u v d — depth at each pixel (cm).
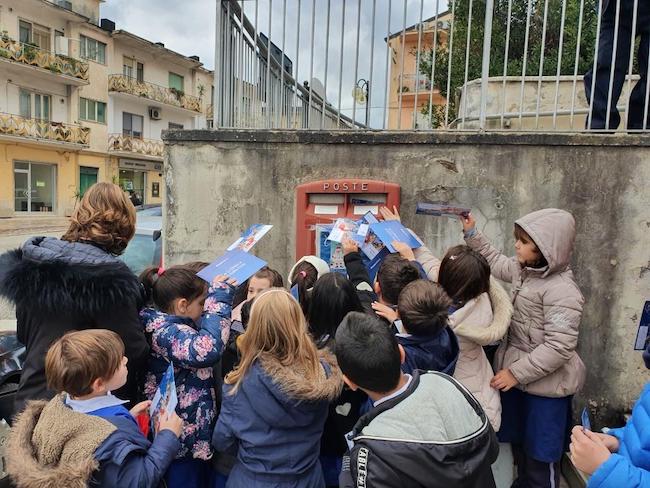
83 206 199
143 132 2972
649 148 286
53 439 153
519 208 302
